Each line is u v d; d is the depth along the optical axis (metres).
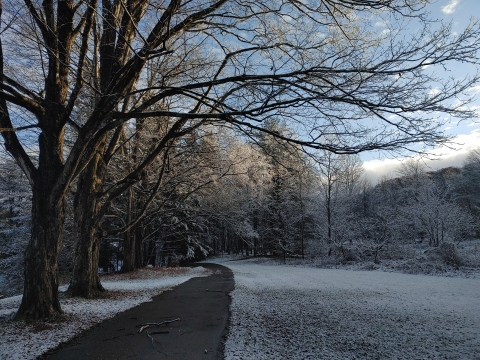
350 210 32.84
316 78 6.58
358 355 5.17
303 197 32.62
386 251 26.53
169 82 11.04
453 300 9.68
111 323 7.18
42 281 7.02
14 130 6.57
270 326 6.96
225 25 8.27
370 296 10.75
